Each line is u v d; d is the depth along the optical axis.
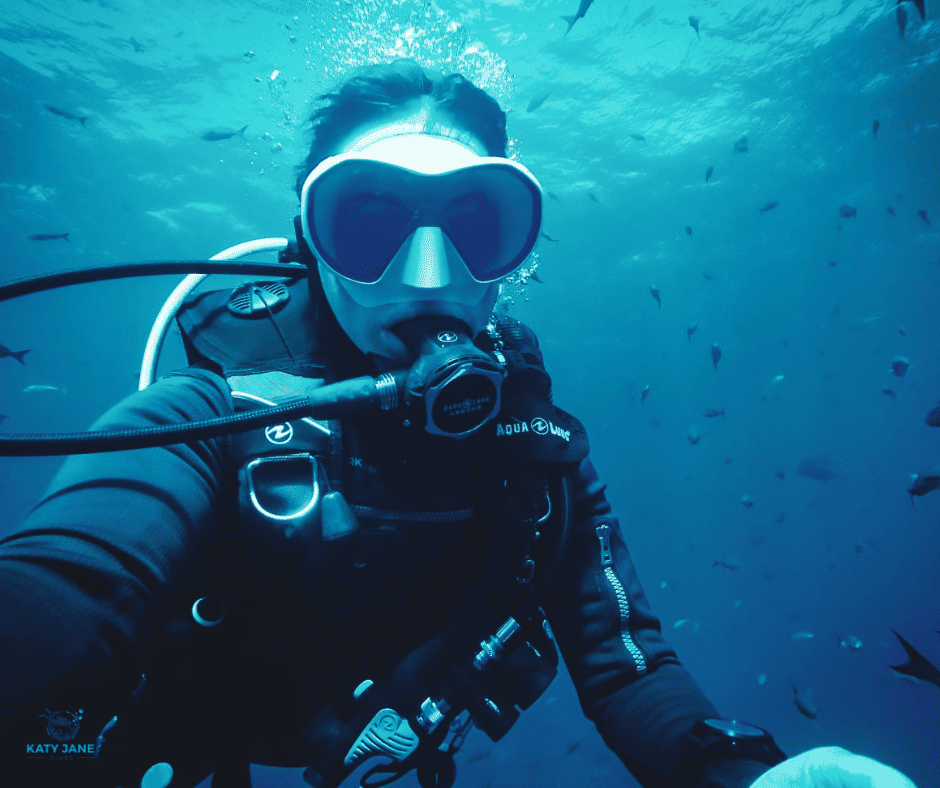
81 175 18.88
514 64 14.40
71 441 0.65
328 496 0.86
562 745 16.22
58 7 12.81
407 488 0.98
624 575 1.19
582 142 17.88
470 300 0.98
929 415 4.04
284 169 18.16
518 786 14.32
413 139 1.00
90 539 0.60
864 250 26.47
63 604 0.54
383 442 0.98
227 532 0.89
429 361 0.84
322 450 0.90
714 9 13.50
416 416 0.85
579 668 1.13
